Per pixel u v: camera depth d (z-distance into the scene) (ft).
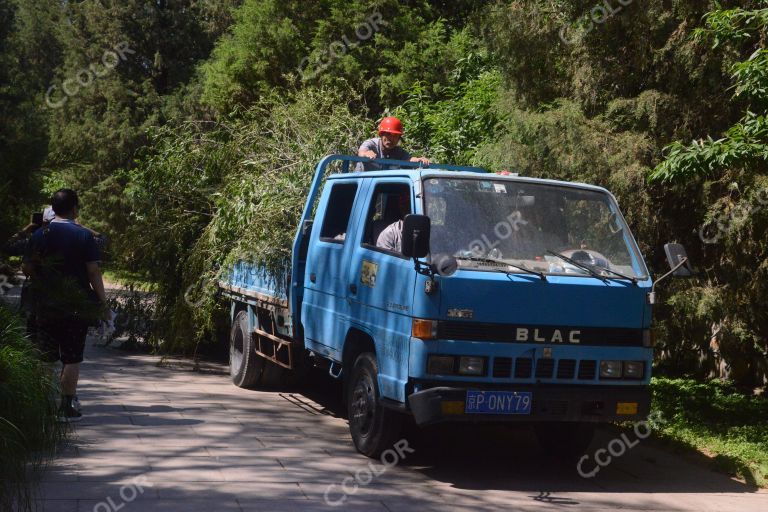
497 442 27.61
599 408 22.22
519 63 35.81
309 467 22.62
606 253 23.71
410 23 71.72
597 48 33.53
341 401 32.94
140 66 135.33
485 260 22.35
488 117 42.19
